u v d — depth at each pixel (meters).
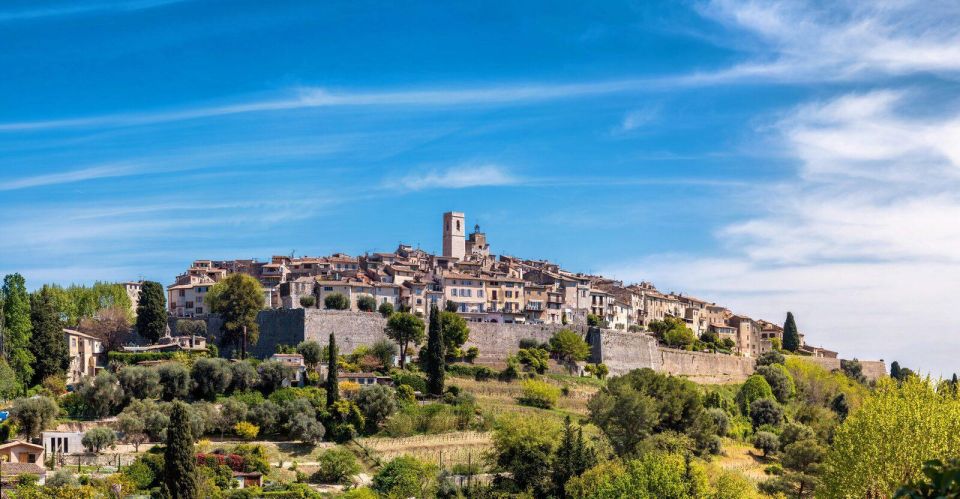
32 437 172.88
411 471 169.38
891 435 111.25
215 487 148.75
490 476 177.38
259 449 175.38
